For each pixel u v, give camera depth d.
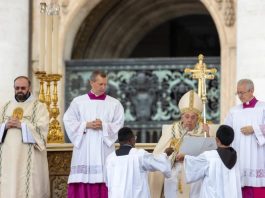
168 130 14.79
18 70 19.38
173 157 14.45
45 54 17.17
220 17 21.69
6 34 19.28
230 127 13.84
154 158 13.83
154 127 23.28
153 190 14.79
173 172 14.54
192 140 14.19
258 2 18.50
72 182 14.92
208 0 21.77
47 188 15.16
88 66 23.09
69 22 22.44
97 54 25.11
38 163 14.93
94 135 14.95
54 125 16.64
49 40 16.88
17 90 15.02
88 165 14.91
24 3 19.61
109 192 13.88
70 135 14.98
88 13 22.84
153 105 23.31
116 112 15.13
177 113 23.20
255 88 18.36
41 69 16.73
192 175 13.71
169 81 23.25
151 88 23.31
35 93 21.30
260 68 18.39
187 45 29.11
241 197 13.79
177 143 14.48
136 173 13.83
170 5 25.42
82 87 22.98
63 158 15.98
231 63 21.56
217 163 13.66
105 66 23.33
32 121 14.95
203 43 29.00
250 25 18.52
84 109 15.07
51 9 16.97
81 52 24.14
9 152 14.77
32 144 14.85
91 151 14.91
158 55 28.98
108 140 14.94
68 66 22.94
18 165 14.77
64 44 22.56
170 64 23.25
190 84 23.09
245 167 14.63
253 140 14.65
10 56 19.27
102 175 14.88
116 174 13.84
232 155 13.73
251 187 14.64
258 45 18.44
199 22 29.03
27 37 19.78
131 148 13.93
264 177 14.62
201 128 14.70
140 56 28.80
